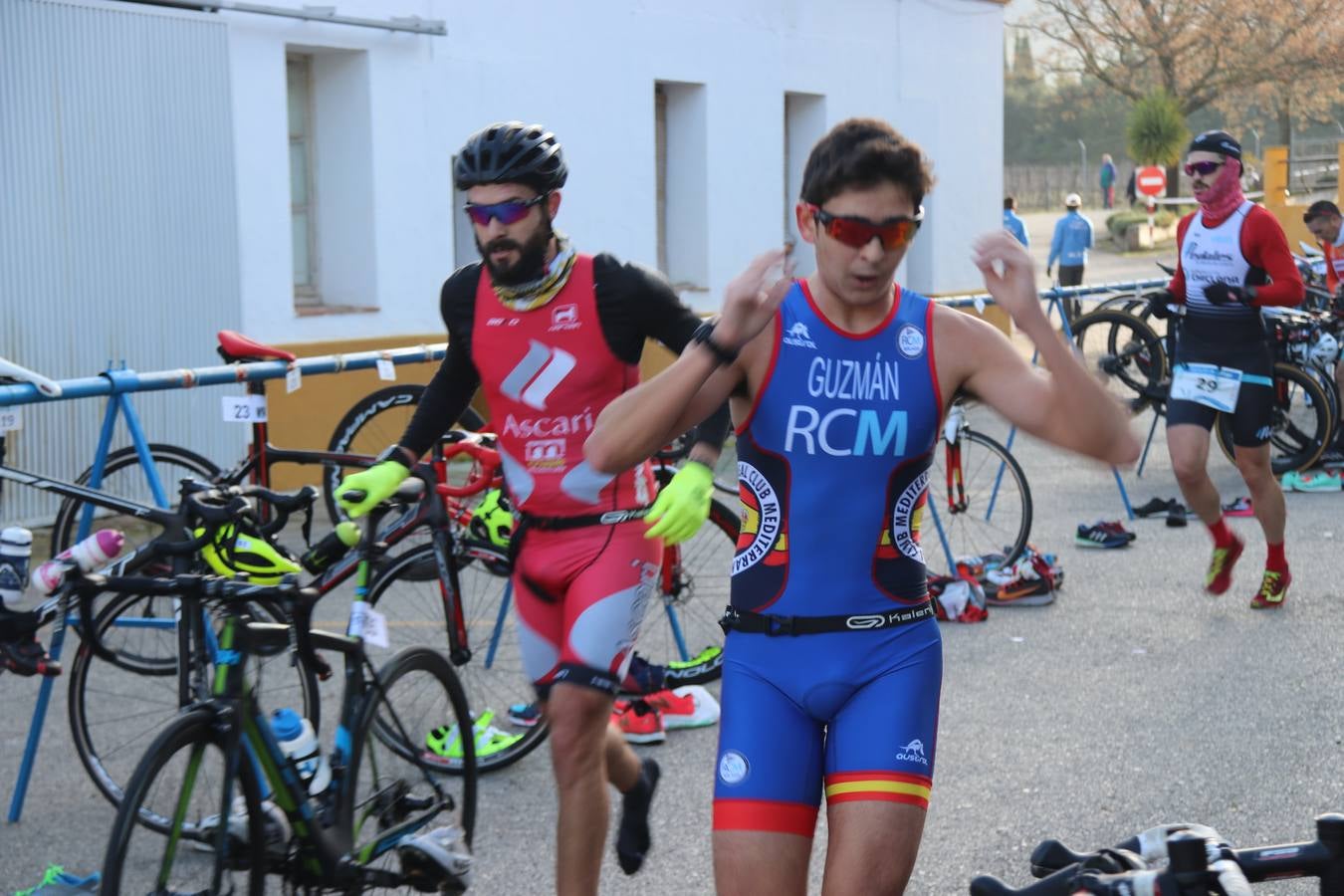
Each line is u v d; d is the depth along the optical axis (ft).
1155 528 26.66
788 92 44.55
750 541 8.32
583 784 10.35
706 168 41.68
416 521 14.23
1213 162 20.01
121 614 14.21
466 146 10.56
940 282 51.57
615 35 38.17
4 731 16.01
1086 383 7.55
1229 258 19.93
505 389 10.95
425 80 33.76
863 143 7.65
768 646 8.16
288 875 10.19
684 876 12.29
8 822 13.47
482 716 15.16
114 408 15.02
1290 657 18.19
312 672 10.53
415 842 10.46
